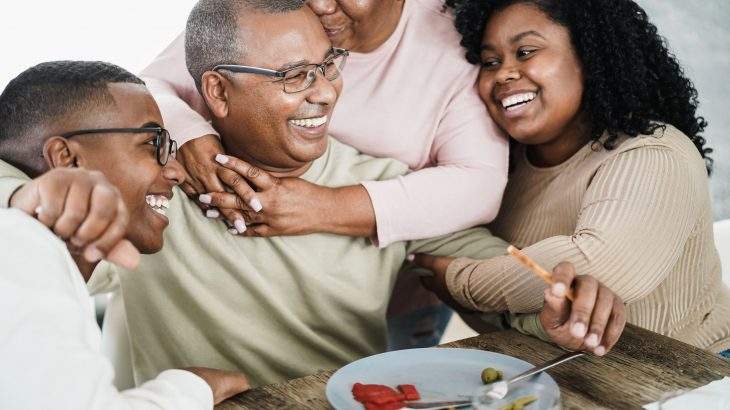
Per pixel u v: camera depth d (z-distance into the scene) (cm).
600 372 104
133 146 102
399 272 167
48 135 99
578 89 147
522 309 131
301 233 134
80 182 79
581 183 147
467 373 101
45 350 74
